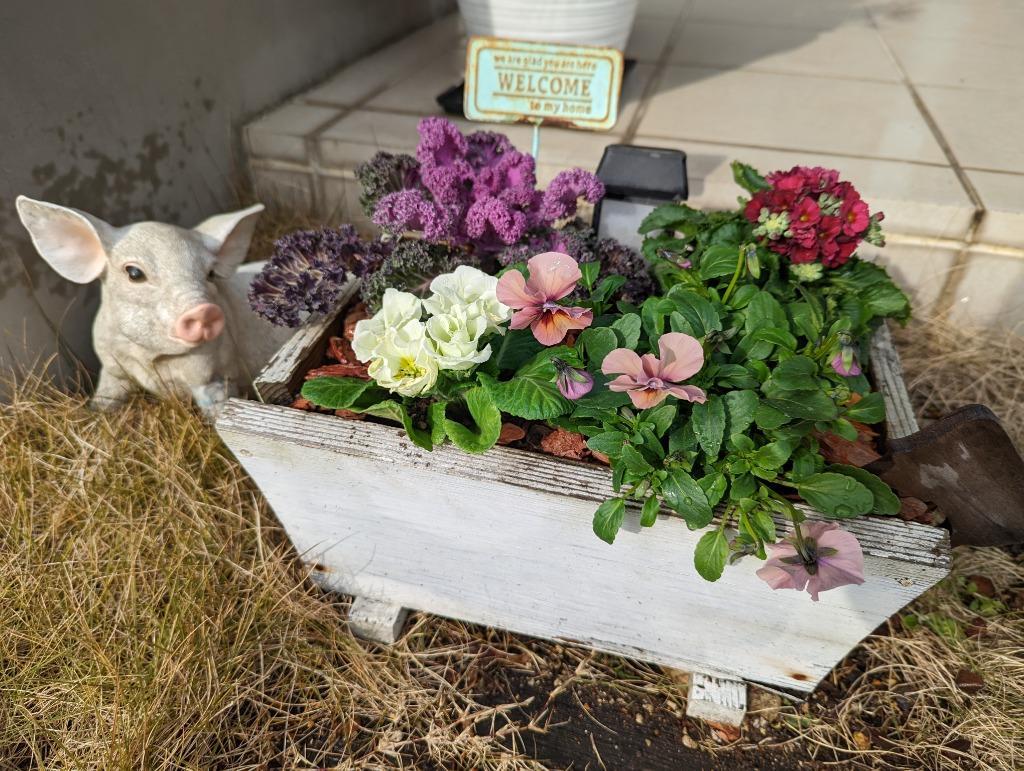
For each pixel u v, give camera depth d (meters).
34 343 1.75
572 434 1.19
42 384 1.76
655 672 1.44
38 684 1.29
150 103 1.96
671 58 3.05
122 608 1.37
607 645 1.40
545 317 1.05
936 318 2.05
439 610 1.46
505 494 1.11
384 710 1.36
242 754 1.28
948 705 1.38
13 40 1.55
